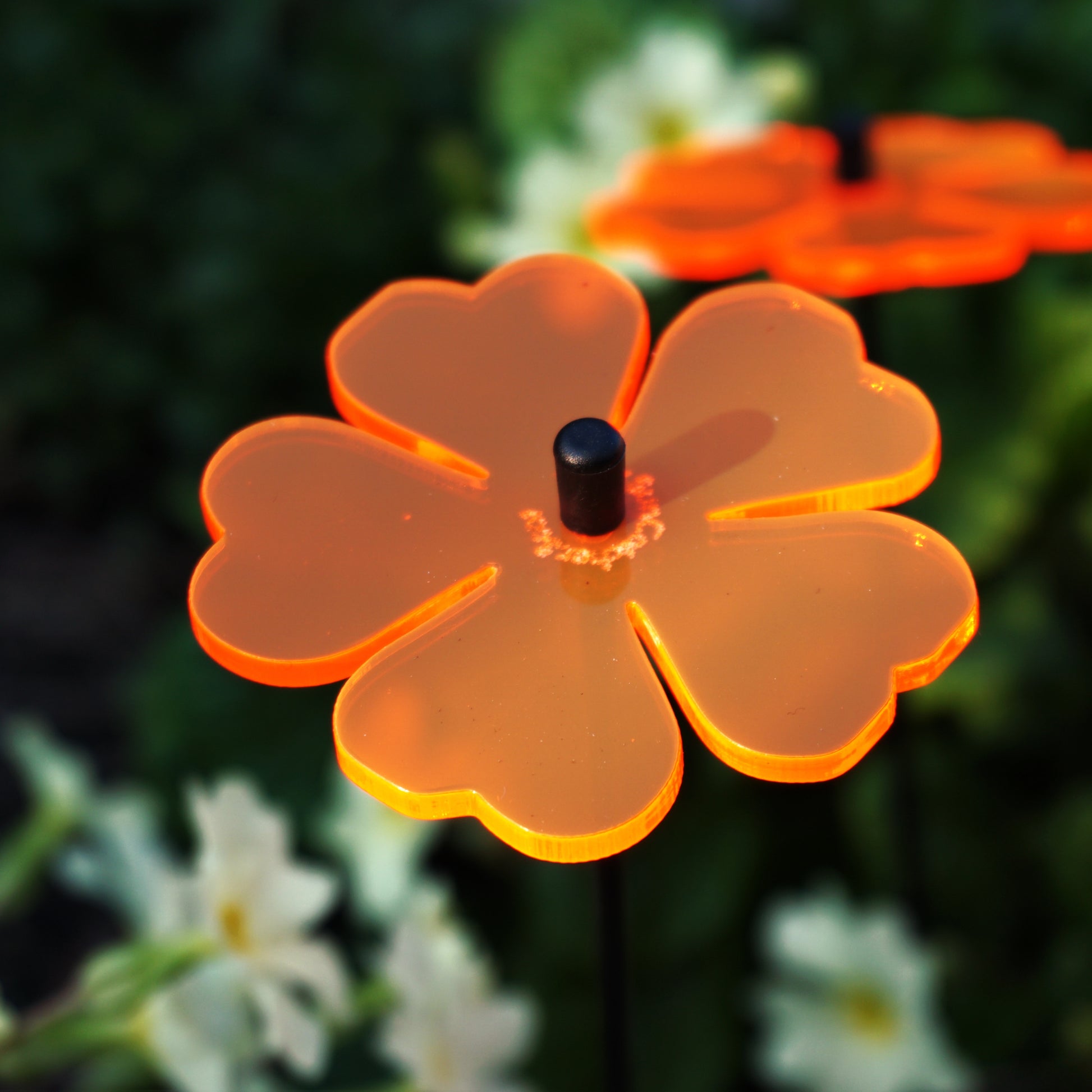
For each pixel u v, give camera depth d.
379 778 0.44
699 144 0.75
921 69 0.87
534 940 0.74
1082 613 0.77
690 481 0.47
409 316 0.49
